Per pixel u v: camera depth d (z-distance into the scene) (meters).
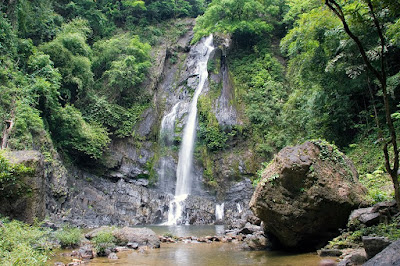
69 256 7.63
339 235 7.50
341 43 11.72
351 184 7.90
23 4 21.45
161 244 10.23
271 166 8.04
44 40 22.98
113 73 24.55
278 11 28.80
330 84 14.89
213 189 21.75
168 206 20.17
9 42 18.31
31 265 5.11
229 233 11.81
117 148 22.94
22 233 7.27
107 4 32.91
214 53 27.81
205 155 22.97
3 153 9.89
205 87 26.41
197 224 19.09
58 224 13.35
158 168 23.34
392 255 3.07
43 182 10.79
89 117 22.58
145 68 27.00
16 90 16.11
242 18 28.66
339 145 15.29
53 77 19.19
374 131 13.91
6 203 9.36
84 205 18.09
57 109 19.19
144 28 32.53
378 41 11.02
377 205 6.99
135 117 24.47
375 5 4.55
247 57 28.22
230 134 23.02
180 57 31.39
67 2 28.03
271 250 8.30
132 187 20.98
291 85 24.62
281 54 28.27
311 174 7.32
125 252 8.54
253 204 7.89
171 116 25.83
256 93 24.72
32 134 16.09
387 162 3.91
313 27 13.80
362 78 13.56
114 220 17.98
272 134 22.06
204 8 36.53
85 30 25.16
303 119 17.36
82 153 20.56
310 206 7.24
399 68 13.04
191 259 7.39
